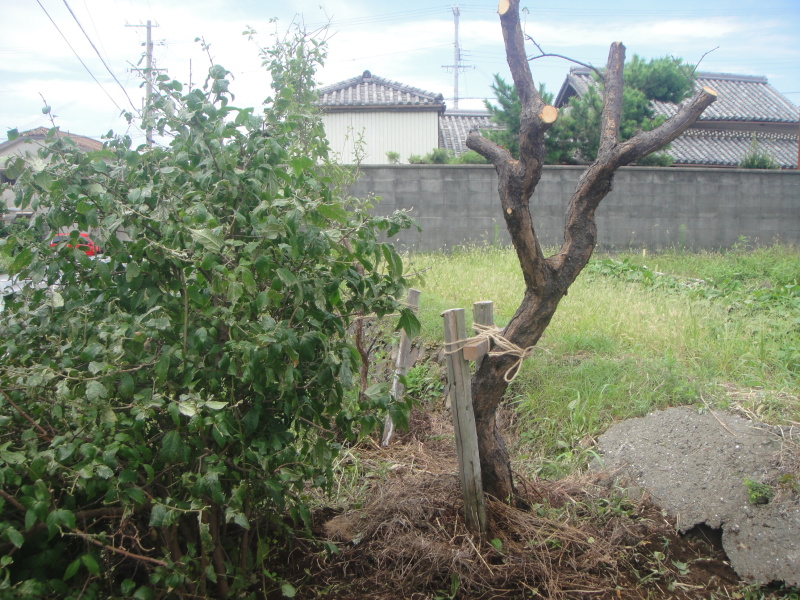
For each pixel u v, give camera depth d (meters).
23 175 2.40
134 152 2.52
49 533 1.94
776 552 3.13
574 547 3.18
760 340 5.16
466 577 2.90
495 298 6.95
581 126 12.38
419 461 4.11
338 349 2.56
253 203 2.63
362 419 2.67
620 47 3.22
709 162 15.30
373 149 16.42
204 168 2.61
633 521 3.48
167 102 2.54
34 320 2.62
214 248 2.15
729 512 3.40
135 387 2.36
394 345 5.50
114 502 2.27
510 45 3.01
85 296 2.63
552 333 5.64
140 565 2.45
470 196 11.33
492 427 3.31
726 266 9.74
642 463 3.88
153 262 2.41
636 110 11.82
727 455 3.71
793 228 12.39
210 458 2.23
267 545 2.74
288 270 2.36
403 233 11.30
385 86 17.59
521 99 2.99
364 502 3.50
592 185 3.10
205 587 2.45
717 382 4.56
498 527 3.20
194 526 2.55
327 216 2.49
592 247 3.17
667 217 12.02
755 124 16.53
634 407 4.38
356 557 3.09
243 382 2.30
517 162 3.01
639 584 3.09
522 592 2.93
